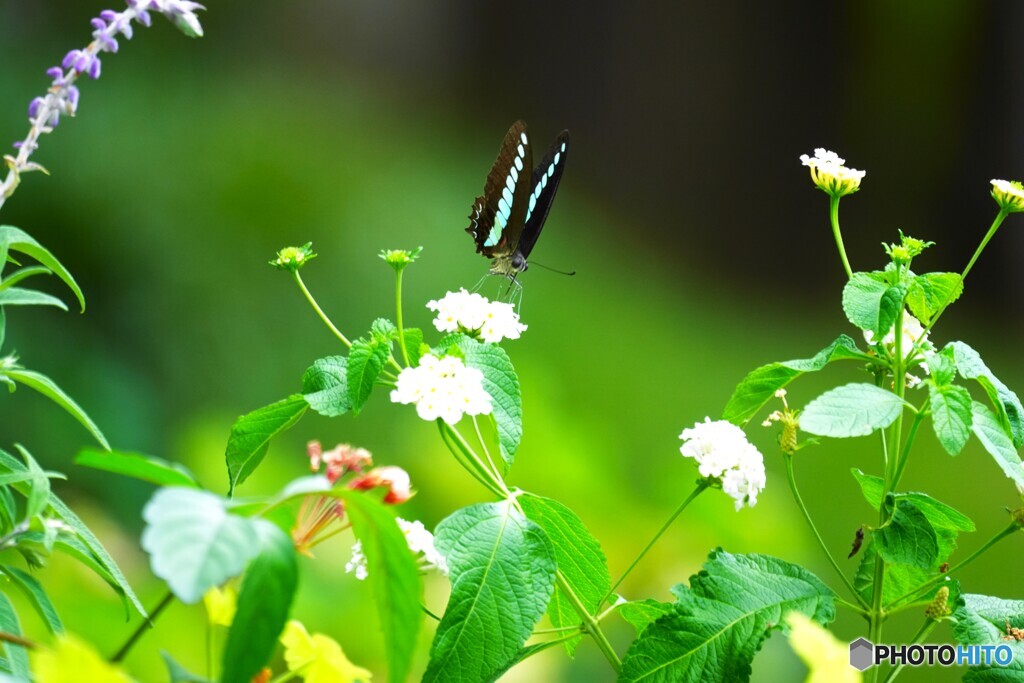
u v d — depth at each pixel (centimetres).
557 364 348
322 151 387
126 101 346
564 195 504
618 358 364
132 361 299
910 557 132
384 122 442
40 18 341
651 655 131
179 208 330
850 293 135
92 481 238
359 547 131
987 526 290
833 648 121
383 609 122
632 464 287
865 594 136
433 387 132
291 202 352
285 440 250
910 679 218
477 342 135
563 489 165
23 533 127
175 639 147
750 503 134
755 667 166
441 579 154
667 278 479
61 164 317
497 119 507
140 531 230
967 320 489
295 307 333
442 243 379
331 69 452
